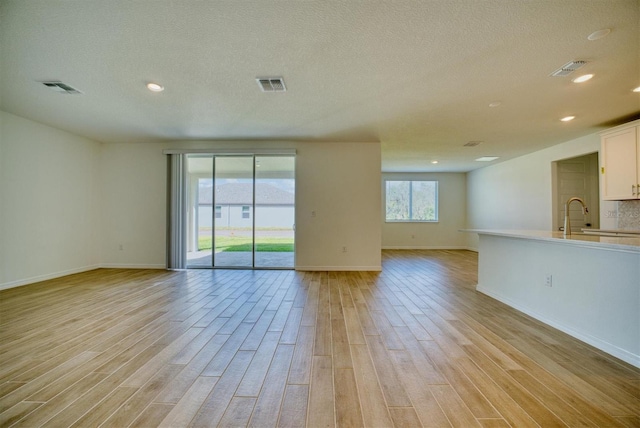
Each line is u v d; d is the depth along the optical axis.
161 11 2.02
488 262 4.05
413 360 2.21
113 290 4.21
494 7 1.97
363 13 2.04
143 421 1.56
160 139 5.57
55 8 1.98
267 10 2.01
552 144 5.71
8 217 4.21
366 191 5.71
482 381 1.93
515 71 2.82
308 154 5.72
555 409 1.65
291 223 5.92
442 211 9.45
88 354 2.29
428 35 2.28
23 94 3.43
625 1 1.91
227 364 2.15
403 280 4.93
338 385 1.89
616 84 3.09
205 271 5.59
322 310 3.38
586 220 5.93
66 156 5.09
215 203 5.99
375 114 4.04
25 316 3.13
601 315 2.40
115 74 2.92
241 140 5.64
